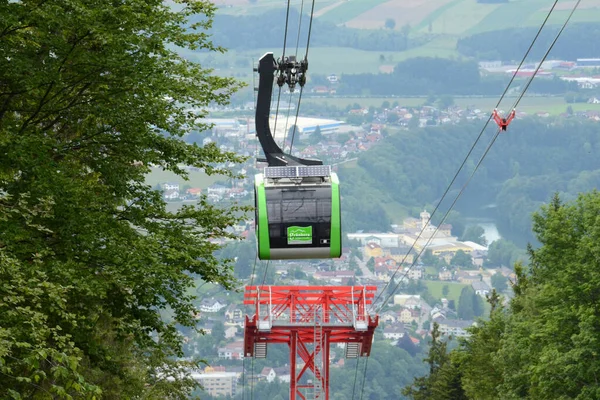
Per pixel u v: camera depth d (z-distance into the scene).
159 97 42.06
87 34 38.16
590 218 63.75
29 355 27.81
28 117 40.78
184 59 46.12
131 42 39.66
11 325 29.41
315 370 79.62
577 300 61.50
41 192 35.66
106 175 41.81
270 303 79.38
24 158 35.94
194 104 44.62
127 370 41.59
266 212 46.59
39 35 38.34
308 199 46.84
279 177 46.91
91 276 35.75
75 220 36.47
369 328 77.88
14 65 37.25
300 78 44.88
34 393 33.94
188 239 42.00
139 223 42.09
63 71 39.78
